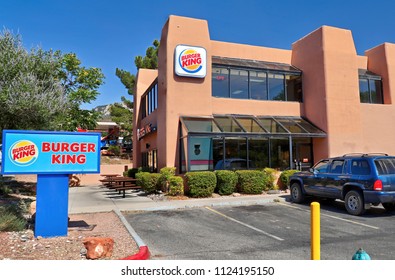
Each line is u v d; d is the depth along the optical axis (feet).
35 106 31.94
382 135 64.54
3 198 41.24
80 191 61.00
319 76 60.75
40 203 24.03
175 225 29.89
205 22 56.34
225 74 59.77
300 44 66.64
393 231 27.76
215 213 35.73
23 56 35.88
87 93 52.54
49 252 19.79
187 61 53.52
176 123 52.75
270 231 27.76
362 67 71.41
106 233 25.38
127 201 44.06
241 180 49.21
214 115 56.70
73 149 25.23
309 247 22.88
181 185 46.44
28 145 24.03
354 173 35.40
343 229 28.53
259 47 66.54
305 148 61.72
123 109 138.31
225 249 22.35
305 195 42.60
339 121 59.31
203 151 52.49
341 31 62.23
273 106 62.39
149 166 71.72
